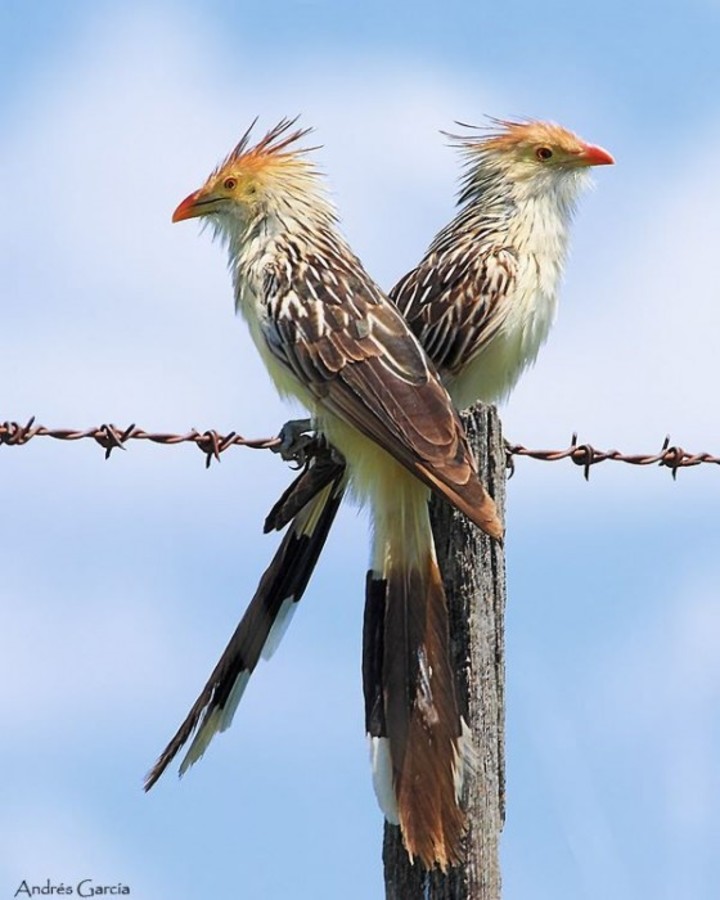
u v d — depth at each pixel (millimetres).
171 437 11508
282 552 11344
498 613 9828
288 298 11922
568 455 12156
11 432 11312
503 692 9812
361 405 10898
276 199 12820
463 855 9453
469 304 14055
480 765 9578
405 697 9781
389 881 9586
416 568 10141
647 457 12188
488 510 9547
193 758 10914
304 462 11578
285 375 11727
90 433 11406
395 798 9539
